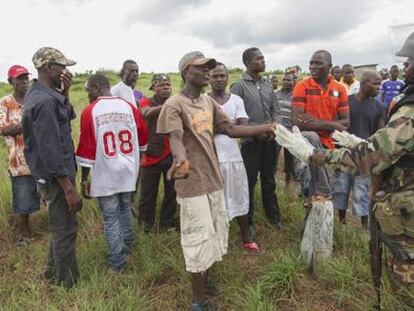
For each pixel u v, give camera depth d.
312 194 3.87
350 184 5.16
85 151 3.98
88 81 4.20
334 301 3.50
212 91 4.60
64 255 3.73
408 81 2.52
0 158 7.58
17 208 4.77
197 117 3.27
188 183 3.21
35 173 3.55
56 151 3.40
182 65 3.35
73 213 3.68
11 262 4.31
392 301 3.15
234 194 4.39
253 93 4.82
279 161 9.03
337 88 4.68
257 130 3.49
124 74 5.96
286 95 7.54
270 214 5.05
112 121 4.02
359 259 3.93
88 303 3.36
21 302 3.52
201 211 3.22
